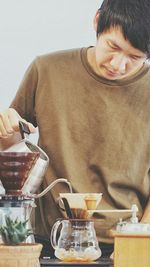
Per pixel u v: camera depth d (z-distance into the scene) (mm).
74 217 1963
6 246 1514
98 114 2514
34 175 2012
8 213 1663
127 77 2512
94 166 2490
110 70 2420
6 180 1702
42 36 3287
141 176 2516
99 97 2525
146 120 2529
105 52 2375
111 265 1905
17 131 2234
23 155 1685
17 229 1555
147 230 1824
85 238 1946
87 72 2549
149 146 2525
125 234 1771
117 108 2520
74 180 2469
